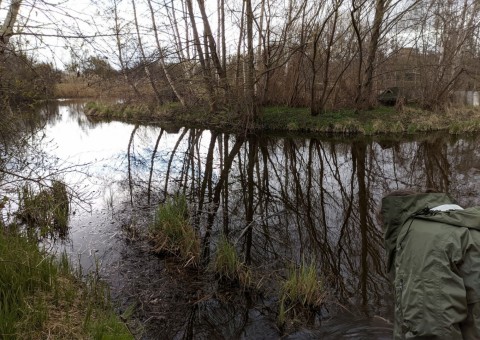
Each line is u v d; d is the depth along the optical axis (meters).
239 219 7.05
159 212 6.00
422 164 11.51
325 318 4.02
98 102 28.41
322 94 17.33
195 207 7.52
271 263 5.23
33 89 5.79
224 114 17.97
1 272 3.68
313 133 16.83
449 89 18.22
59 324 3.38
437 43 18.17
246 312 4.17
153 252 5.47
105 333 3.33
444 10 17.31
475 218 1.98
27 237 5.02
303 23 15.10
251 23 14.52
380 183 9.67
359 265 5.23
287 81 18.88
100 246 5.67
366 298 4.37
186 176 10.38
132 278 4.80
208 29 15.21
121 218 6.72
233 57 16.80
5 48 4.88
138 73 15.08
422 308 1.92
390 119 17.05
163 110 22.33
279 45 14.77
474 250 1.90
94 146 14.64
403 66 19.28
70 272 4.52
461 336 1.84
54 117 26.20
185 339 3.73
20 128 8.31
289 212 7.61
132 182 9.45
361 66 16.75
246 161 12.37
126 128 20.22
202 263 5.22
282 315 3.91
